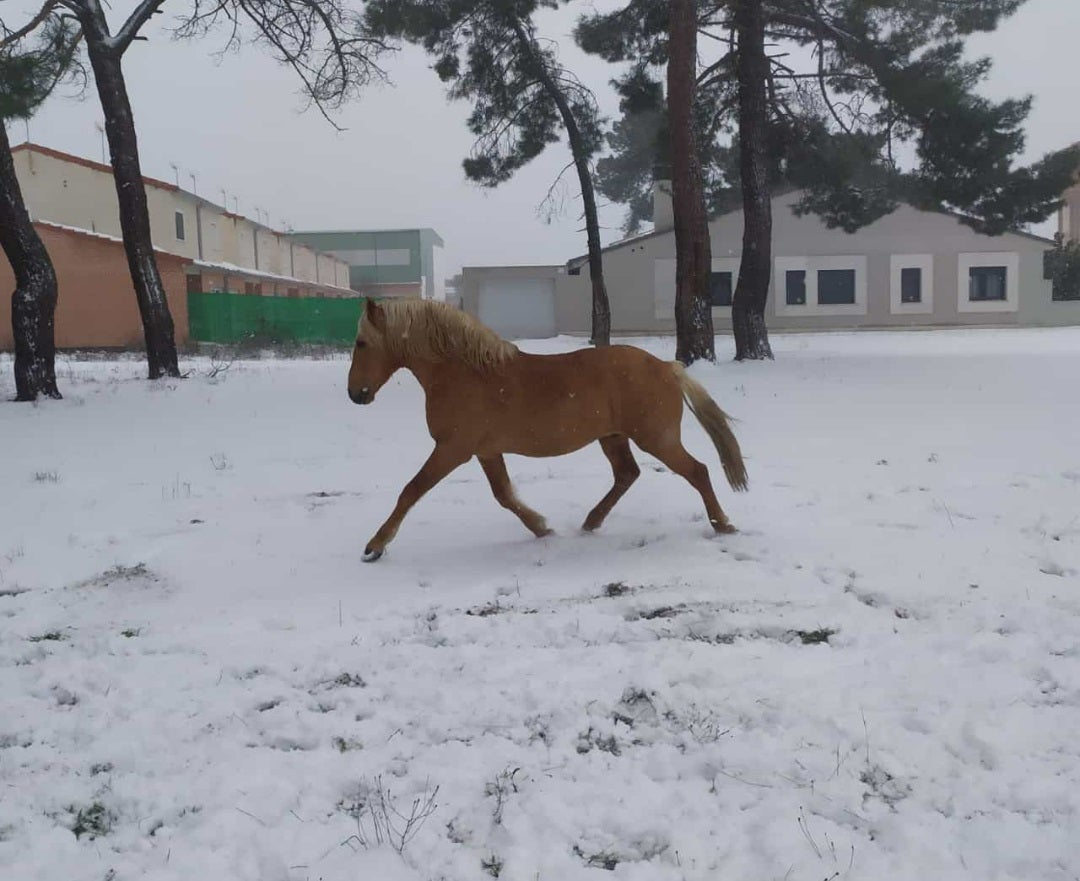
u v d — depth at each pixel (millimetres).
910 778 3564
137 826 3457
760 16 20516
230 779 3697
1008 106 21531
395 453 10797
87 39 18266
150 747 4008
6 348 32844
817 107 24031
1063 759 3607
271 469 10008
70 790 3676
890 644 4773
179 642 5156
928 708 4051
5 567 6707
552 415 6441
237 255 52469
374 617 5500
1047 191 22062
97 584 6289
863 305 41906
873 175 24734
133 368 23969
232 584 6203
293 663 4828
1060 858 3033
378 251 79312
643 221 62344
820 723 3951
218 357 28969
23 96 15094
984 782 3475
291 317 41875
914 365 19109
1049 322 42062
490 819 3395
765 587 5645
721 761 3699
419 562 6551
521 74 27750
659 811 3396
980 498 7570
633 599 5512
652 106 26062
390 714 4227
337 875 3104
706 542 6648
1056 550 6109
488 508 7980
